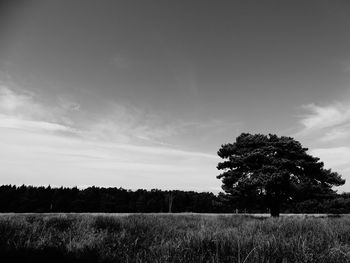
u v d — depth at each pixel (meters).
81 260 4.08
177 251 4.52
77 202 102.62
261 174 20.22
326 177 22.31
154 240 5.67
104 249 4.63
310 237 5.51
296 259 4.10
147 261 4.02
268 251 4.39
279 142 21.34
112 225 7.74
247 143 23.02
